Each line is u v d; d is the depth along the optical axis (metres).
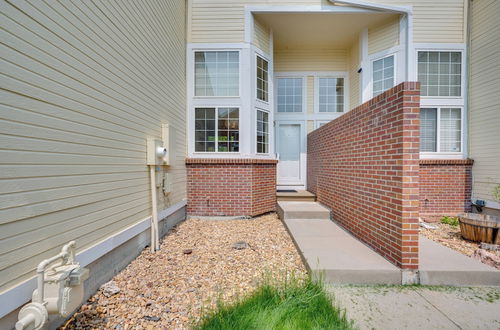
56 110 1.97
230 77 5.95
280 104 7.73
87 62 2.35
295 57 7.68
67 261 1.92
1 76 1.55
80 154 2.24
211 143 5.96
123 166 3.00
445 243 4.05
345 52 7.61
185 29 5.83
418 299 2.37
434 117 5.95
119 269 2.92
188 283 2.66
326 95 7.71
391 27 6.11
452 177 5.74
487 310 2.19
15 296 1.60
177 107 5.20
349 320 2.04
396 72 6.03
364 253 3.18
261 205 6.02
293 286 2.37
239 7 5.88
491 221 3.96
